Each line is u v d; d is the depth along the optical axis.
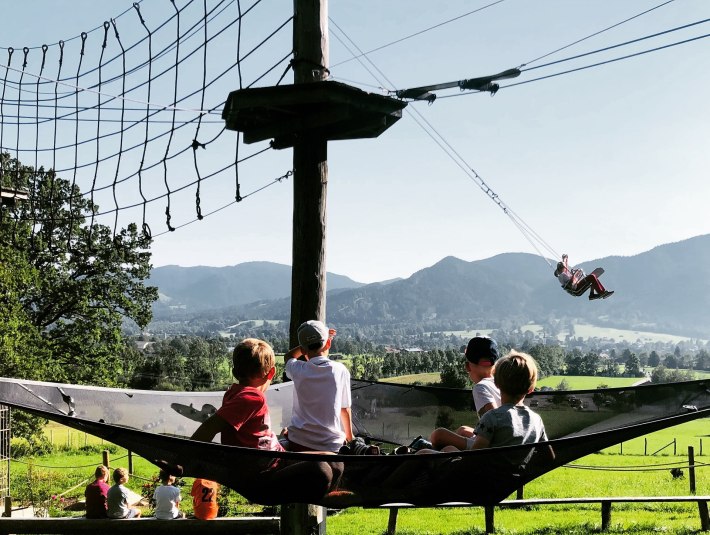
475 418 7.14
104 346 41.84
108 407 6.39
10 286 34.84
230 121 7.03
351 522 17.31
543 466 4.62
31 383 5.90
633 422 6.50
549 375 157.50
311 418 4.91
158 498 11.22
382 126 6.98
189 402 6.93
